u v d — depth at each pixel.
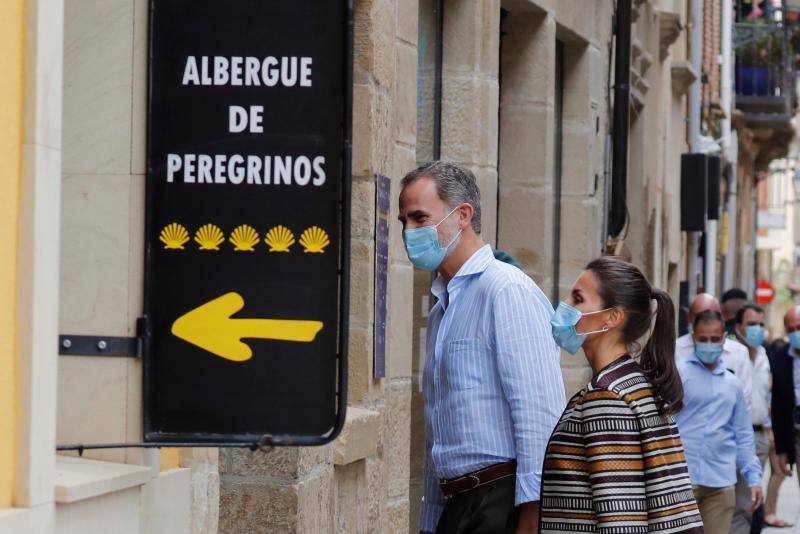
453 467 7.35
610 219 16.86
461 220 7.43
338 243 6.00
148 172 6.12
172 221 6.12
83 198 6.29
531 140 15.14
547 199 15.20
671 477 6.46
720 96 38.12
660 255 25.12
